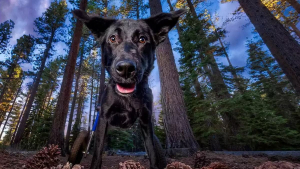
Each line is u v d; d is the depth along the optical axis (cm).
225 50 258
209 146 215
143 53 37
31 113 417
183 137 115
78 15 41
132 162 23
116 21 42
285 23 216
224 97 204
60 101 135
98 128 35
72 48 158
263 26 113
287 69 100
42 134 289
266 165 21
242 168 49
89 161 68
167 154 104
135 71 29
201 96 214
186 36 213
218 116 191
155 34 44
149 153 37
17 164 49
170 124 122
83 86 602
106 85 39
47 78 493
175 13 45
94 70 504
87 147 38
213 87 208
